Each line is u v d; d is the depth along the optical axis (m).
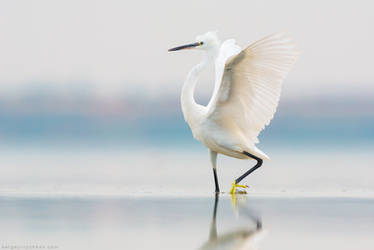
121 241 9.62
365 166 24.11
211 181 18.91
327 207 13.26
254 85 14.28
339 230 10.57
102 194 15.37
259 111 14.84
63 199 14.33
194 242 9.53
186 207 13.17
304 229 10.65
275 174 21.09
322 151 33.16
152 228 10.70
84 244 9.45
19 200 14.09
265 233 10.29
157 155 30.00
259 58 13.52
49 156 28.98
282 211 12.62
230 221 11.41
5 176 19.83
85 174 20.66
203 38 16.28
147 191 16.17
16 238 9.86
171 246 9.28
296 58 13.59
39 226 10.84
